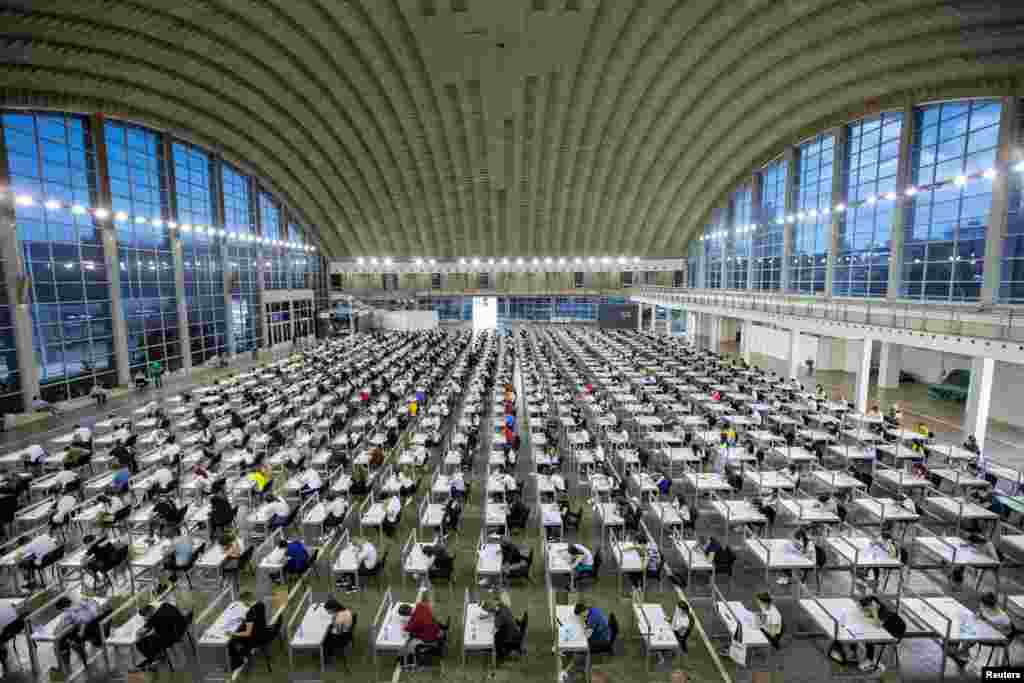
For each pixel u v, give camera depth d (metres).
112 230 27.33
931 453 16.36
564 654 8.40
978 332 16.98
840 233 33.12
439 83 37.22
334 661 8.32
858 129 31.42
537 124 42.41
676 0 28.58
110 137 27.70
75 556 9.78
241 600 8.36
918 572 10.63
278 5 27.19
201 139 35.50
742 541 12.06
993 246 22.52
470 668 8.19
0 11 19.67
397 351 37.94
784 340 39.44
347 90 38.22
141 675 7.65
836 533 11.90
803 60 29.86
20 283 21.92
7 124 22.06
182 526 12.12
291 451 15.35
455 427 18.80
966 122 24.06
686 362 32.53
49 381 23.72
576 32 30.78
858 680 7.78
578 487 15.08
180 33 26.59
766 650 8.52
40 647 8.59
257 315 44.22
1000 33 20.81
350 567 9.68
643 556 9.63
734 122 40.69
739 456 14.77
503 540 10.24
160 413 19.19
